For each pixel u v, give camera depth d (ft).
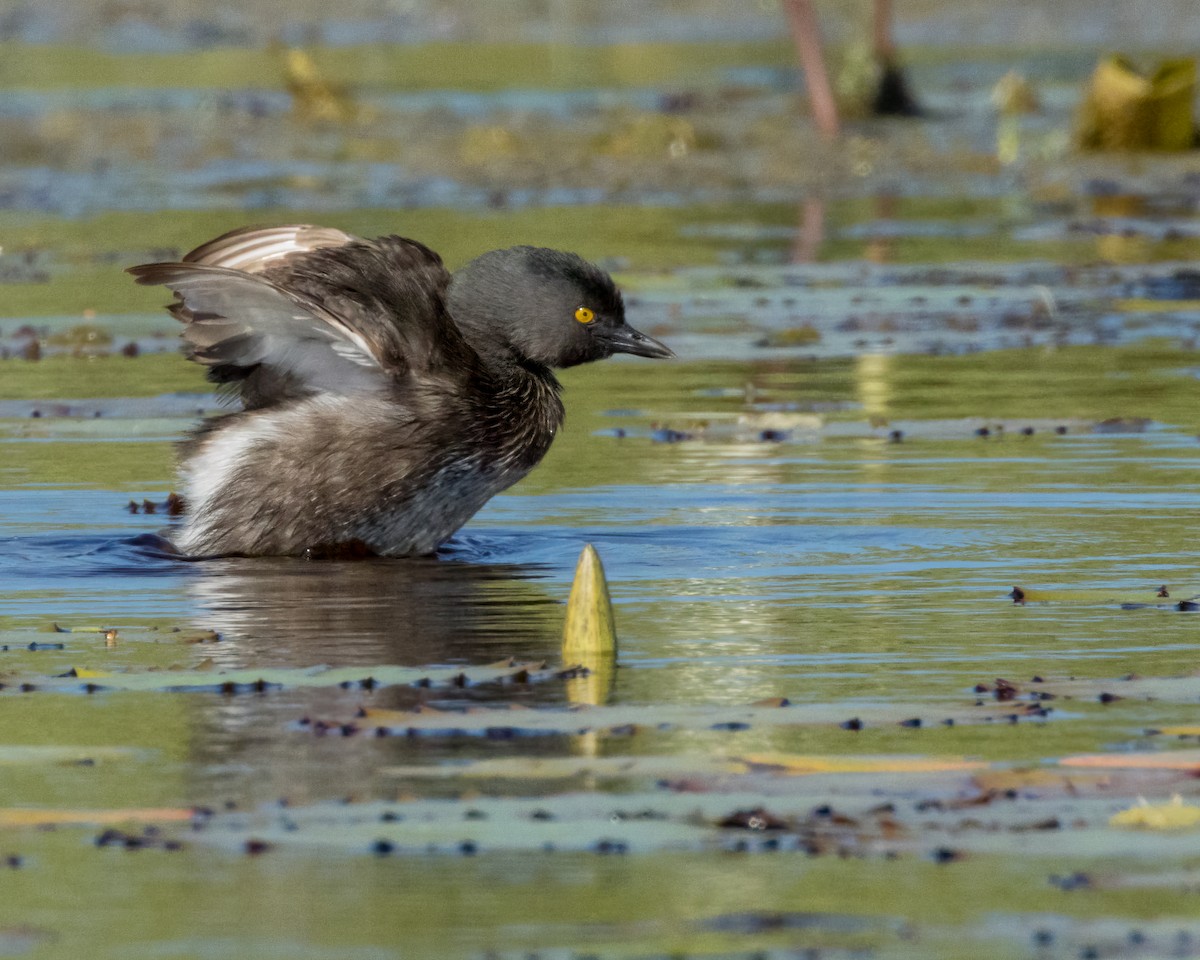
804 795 26.50
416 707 30.68
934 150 111.34
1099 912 22.98
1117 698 30.89
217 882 24.06
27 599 38.52
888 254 85.81
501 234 87.40
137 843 25.09
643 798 26.53
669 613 37.06
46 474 49.70
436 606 37.88
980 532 43.42
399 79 137.28
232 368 43.37
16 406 58.29
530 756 28.17
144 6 167.12
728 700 30.96
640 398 61.16
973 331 70.59
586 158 110.63
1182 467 49.55
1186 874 24.02
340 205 97.09
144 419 56.34
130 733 29.66
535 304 44.04
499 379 43.80
